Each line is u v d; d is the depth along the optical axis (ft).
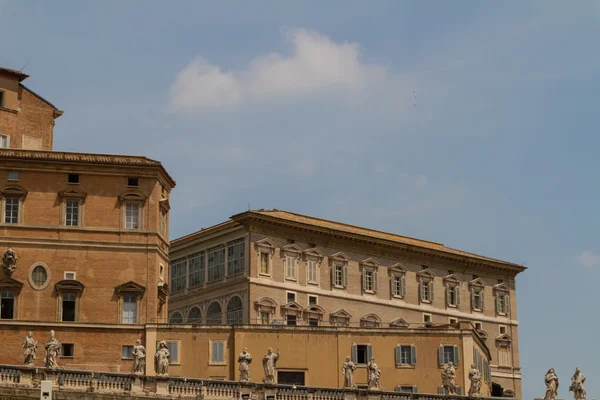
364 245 440.04
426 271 462.19
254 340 335.67
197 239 423.23
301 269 415.44
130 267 332.39
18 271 325.21
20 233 327.67
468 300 480.64
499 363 488.02
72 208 333.42
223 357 331.77
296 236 416.67
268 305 399.65
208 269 417.08
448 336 355.56
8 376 240.53
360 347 347.36
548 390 291.38
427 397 282.36
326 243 426.92
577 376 295.28
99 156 337.93
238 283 400.47
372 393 276.82
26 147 354.54
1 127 348.79
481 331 478.59
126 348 326.03
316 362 340.39
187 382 259.80
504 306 497.05
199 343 331.36
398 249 451.53
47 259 327.88
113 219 334.85
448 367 306.35
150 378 254.88
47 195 331.98
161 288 337.72
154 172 340.18
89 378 248.32
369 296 437.58
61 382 244.63
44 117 360.48
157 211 338.95
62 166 334.24
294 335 340.39
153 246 335.06
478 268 487.61
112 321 327.88
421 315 456.04
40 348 320.09
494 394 471.21
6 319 320.70
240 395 264.52
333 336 344.08
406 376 349.61
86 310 327.06
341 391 274.98
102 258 331.36
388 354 349.82
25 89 357.41
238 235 405.59
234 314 400.47
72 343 322.34
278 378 336.29
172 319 430.61
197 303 419.33
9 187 329.31
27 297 324.39
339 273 429.38
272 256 406.62
